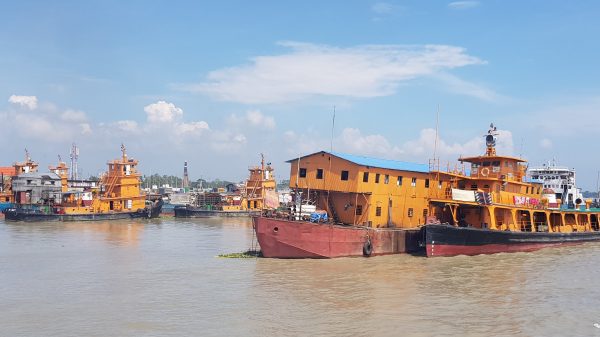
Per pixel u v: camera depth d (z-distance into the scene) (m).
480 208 52.91
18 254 50.69
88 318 27.72
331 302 30.92
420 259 45.94
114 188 103.00
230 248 55.91
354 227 46.41
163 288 34.56
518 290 34.56
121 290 34.09
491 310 29.66
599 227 67.06
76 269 42.06
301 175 52.78
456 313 28.98
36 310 29.30
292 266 41.69
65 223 89.75
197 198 123.12
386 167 50.72
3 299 31.80
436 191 55.50
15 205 98.88
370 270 40.44
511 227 54.44
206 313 28.61
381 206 50.84
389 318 27.86
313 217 46.84
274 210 48.44
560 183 72.94
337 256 44.97
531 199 57.72
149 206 105.00
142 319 27.52
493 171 54.59
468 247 48.88
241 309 29.36
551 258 48.34
